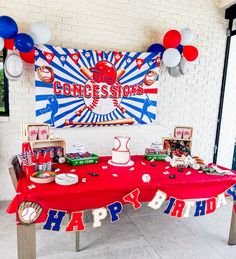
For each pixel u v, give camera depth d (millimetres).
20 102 2977
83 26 3121
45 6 2928
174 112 3750
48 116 3039
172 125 3766
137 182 1886
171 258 2096
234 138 4281
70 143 3238
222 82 3969
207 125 4016
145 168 2270
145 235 2428
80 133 3264
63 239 2307
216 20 3779
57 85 3023
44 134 2273
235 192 2137
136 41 3389
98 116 3283
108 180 1910
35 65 2879
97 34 3197
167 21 3498
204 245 2305
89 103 3211
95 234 2408
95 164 2334
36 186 1727
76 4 3053
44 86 2963
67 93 3086
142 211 2920
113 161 2395
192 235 2463
